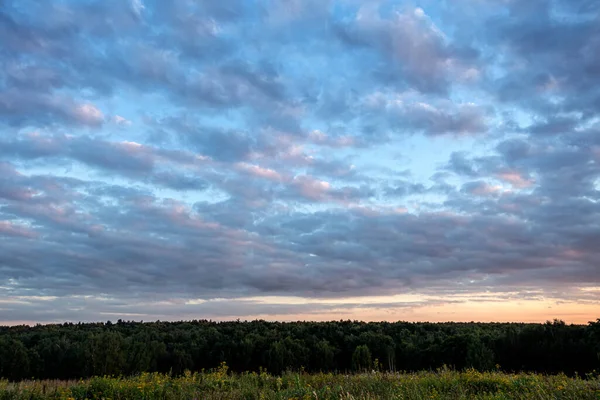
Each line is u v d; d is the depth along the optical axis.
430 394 11.51
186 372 15.59
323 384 13.68
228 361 39.81
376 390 12.55
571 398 10.79
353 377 15.05
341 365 39.91
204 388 13.54
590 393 11.11
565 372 28.67
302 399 11.49
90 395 12.69
